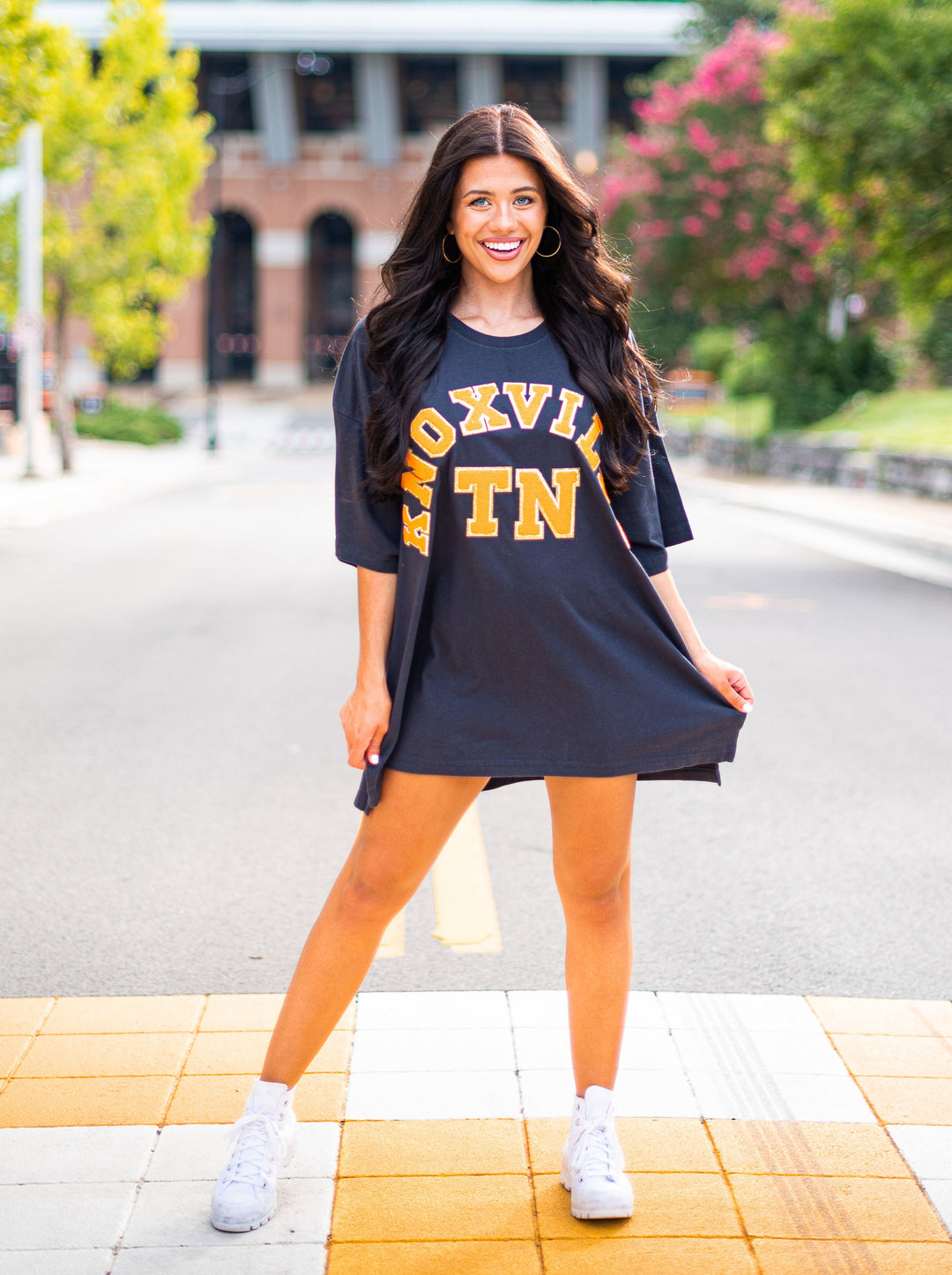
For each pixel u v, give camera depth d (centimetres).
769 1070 307
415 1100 290
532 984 363
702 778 259
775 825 525
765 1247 239
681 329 4516
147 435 3884
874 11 1416
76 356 5897
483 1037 322
